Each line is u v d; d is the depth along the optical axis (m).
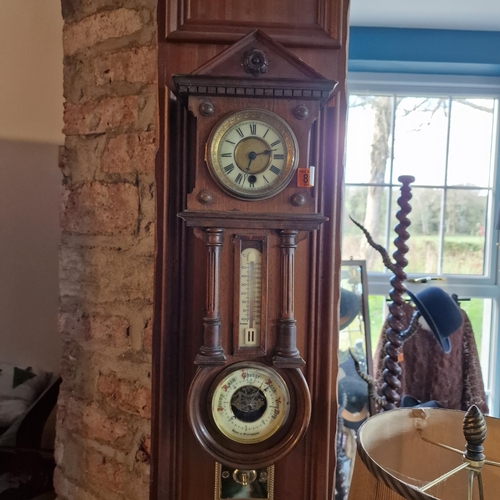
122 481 1.00
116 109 0.98
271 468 0.94
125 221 0.99
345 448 1.35
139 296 0.97
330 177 0.92
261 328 0.88
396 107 1.66
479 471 0.63
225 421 0.88
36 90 1.31
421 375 1.43
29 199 1.33
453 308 1.29
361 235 1.67
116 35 0.98
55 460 1.10
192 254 0.92
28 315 1.34
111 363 1.02
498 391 1.66
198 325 0.92
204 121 0.84
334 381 0.94
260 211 0.85
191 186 0.91
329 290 0.93
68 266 1.07
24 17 1.30
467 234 1.67
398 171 1.67
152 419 0.93
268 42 0.85
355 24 1.53
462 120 1.66
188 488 0.94
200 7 0.91
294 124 0.85
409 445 0.82
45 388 1.30
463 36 1.54
